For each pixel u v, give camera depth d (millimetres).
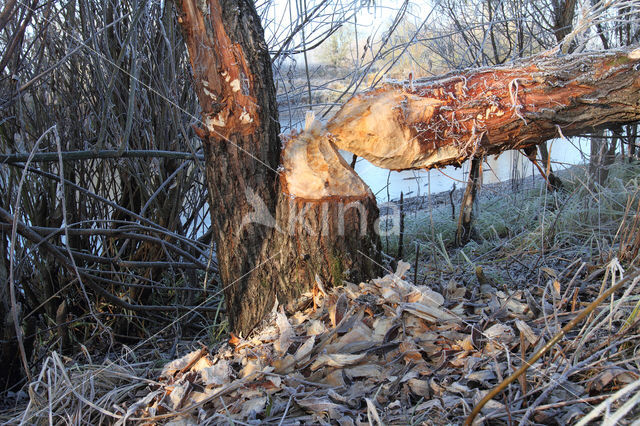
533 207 4137
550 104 2111
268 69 2322
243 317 2404
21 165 2641
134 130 3422
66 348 3191
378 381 1736
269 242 2342
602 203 3605
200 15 2168
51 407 1796
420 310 1975
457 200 5168
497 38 4855
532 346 1716
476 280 2783
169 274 3920
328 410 1596
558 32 4156
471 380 1624
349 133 2205
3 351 2672
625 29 4152
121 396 2004
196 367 2043
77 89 3256
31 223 3254
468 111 2158
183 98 3568
